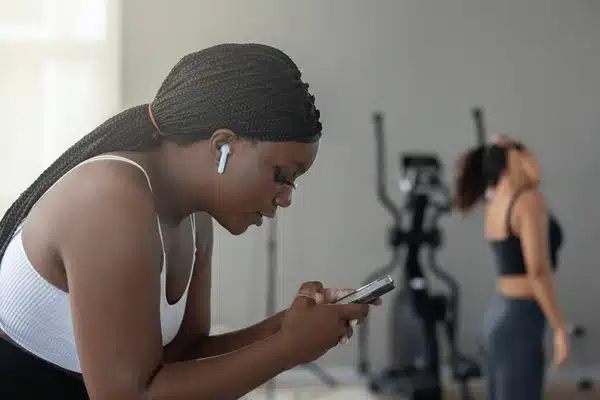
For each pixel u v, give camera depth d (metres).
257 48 0.97
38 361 1.00
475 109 5.16
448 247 5.13
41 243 0.93
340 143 5.09
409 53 5.12
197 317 1.23
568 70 5.22
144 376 0.89
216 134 0.95
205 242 1.22
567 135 5.23
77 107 4.85
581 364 5.17
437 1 5.12
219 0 4.95
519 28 5.19
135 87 4.88
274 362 0.94
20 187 4.81
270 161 0.96
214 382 0.90
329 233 5.09
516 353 2.99
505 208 3.02
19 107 4.81
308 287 1.10
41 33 4.83
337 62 5.07
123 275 0.88
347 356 5.07
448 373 4.96
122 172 0.92
